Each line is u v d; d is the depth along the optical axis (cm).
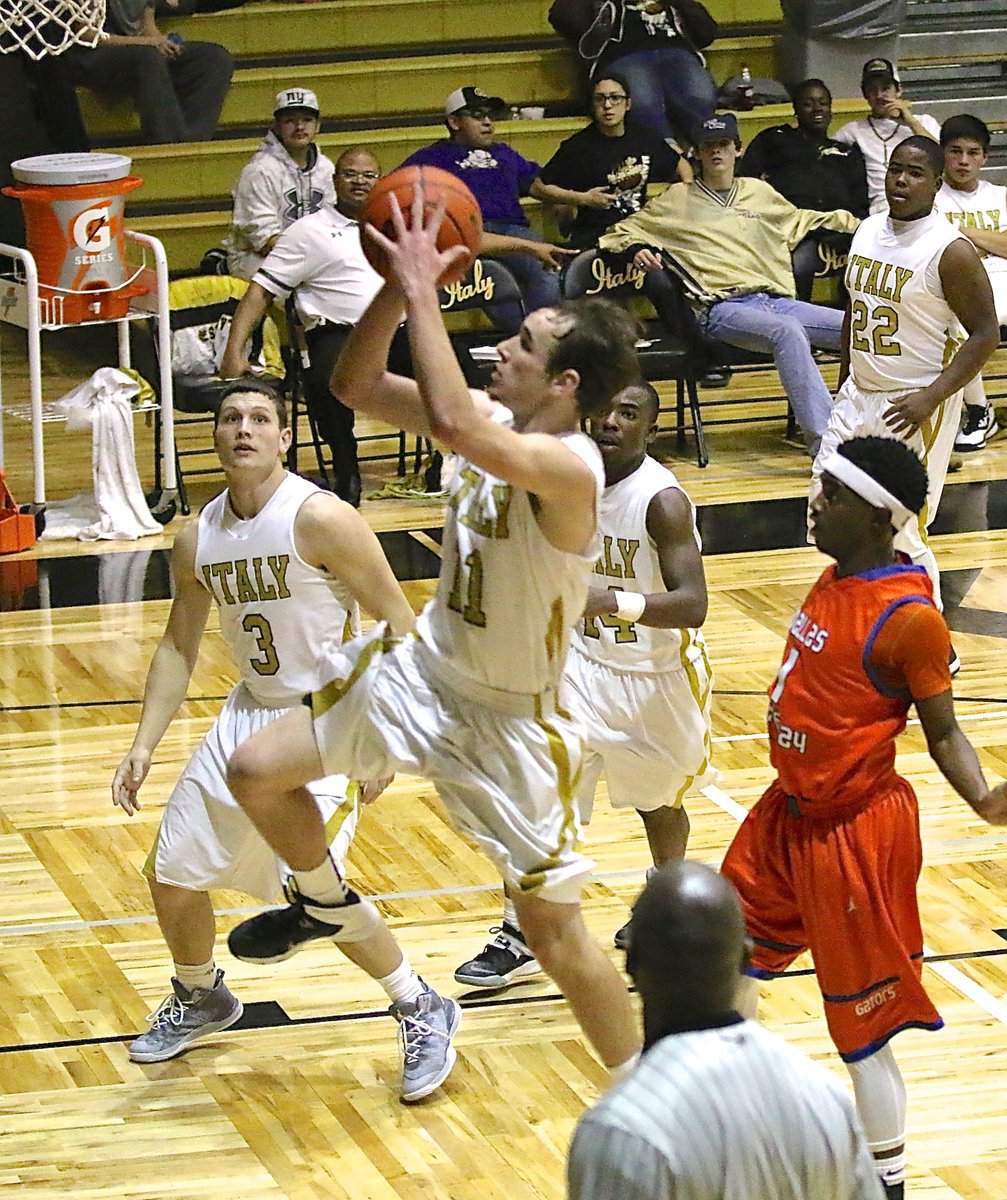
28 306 2038
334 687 877
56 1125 986
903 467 859
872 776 854
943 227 1580
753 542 2050
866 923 850
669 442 2477
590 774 1111
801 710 861
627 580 1077
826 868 853
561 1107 996
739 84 2866
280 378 2259
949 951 1159
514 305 2397
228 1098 1011
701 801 1402
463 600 843
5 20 2091
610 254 2331
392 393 867
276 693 1016
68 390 2633
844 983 855
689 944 526
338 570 995
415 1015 1009
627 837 1346
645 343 2312
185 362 2225
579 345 813
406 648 871
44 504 2100
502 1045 1064
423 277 757
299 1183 929
